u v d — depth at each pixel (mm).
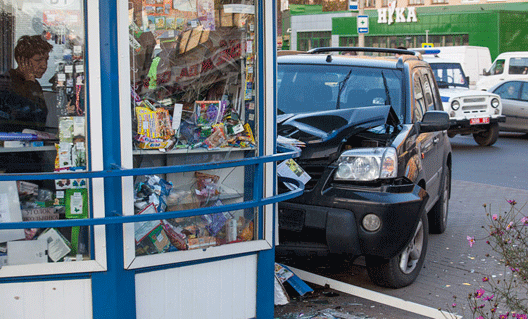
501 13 38875
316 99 6309
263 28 3914
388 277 5289
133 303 3463
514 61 23578
